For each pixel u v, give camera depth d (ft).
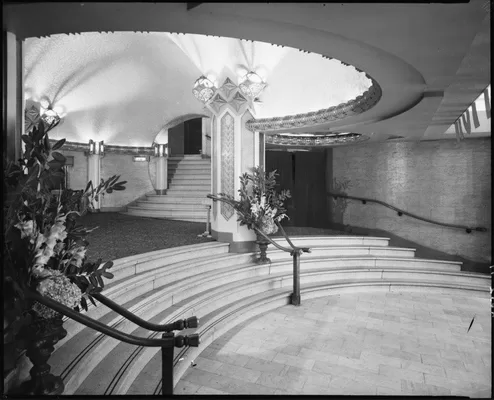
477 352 15.55
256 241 23.43
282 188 39.37
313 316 19.52
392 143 31.63
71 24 8.36
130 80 33.81
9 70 8.48
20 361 8.89
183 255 20.63
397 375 13.53
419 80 13.28
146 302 15.08
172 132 48.14
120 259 17.20
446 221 29.30
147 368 12.12
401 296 23.61
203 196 37.96
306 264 25.23
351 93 22.95
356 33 8.98
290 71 24.04
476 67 12.07
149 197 39.04
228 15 8.21
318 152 39.11
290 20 8.34
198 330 15.39
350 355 15.08
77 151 36.94
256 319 18.88
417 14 7.87
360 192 33.78
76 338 11.39
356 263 26.96
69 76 30.30
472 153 28.30
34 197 8.12
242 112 23.84
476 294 23.94
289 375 13.34
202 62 23.67
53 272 8.03
